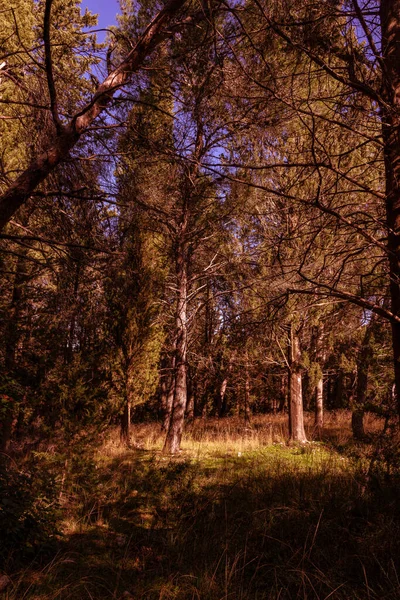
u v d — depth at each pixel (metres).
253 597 3.35
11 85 4.21
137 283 12.02
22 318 8.24
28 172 3.50
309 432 14.78
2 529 3.99
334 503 4.37
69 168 3.93
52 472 6.02
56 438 6.58
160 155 3.93
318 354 13.52
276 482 6.22
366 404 4.54
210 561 4.02
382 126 3.57
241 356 12.60
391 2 3.51
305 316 11.47
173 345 14.02
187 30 3.63
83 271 4.83
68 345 9.41
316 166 3.17
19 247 7.23
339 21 3.42
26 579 3.75
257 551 4.01
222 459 10.03
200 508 5.35
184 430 15.96
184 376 12.13
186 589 3.60
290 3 3.28
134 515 5.63
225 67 3.41
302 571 3.22
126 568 4.14
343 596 3.05
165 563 4.20
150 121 4.07
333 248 4.22
